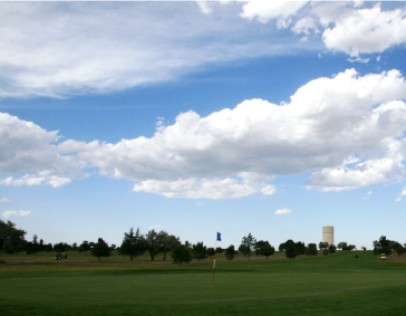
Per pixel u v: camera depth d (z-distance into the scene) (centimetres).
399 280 4388
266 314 2048
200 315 1997
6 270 6122
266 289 3331
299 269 8006
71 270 6094
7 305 2138
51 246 19625
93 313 1988
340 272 6762
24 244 14138
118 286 3597
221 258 14988
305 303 2320
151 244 13438
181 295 2873
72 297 2692
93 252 12562
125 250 12938
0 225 13100
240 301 2378
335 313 2105
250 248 13850
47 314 1959
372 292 2723
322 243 18362
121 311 2036
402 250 14762
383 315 2128
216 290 3262
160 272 6084
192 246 12412
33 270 6112
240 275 5478
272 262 11819
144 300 2542
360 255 14975
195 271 6494
